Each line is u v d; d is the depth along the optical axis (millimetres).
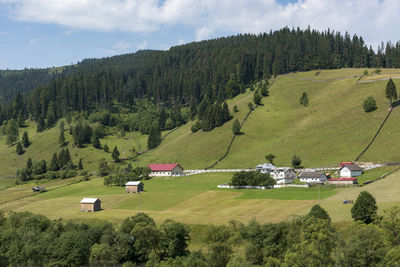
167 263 84062
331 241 78562
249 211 126438
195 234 110312
